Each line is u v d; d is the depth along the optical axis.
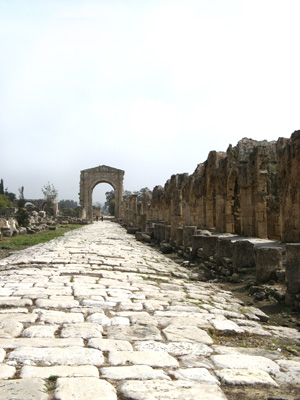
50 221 68.25
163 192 48.03
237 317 8.99
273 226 23.17
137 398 4.49
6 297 9.59
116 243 29.88
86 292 10.51
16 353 5.76
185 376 5.20
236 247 15.23
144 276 14.36
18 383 4.72
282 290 11.24
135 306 9.21
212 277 15.88
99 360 5.63
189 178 35.03
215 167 28.53
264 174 21.81
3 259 19.50
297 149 17.08
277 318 9.57
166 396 4.56
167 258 22.56
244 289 13.08
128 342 6.51
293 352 6.66
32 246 26.97
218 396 4.62
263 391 4.95
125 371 5.26
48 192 101.81
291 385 5.16
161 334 7.11
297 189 17.17
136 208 58.78
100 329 7.21
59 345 6.20
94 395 4.50
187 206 35.25
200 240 20.09
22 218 51.12
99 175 114.69
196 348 6.39
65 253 20.62
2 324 7.27
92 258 18.69
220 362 5.82
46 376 5.01
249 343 7.11
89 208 114.06
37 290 10.53
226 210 26.84
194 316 8.50
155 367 5.48
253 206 22.77
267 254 12.62
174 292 11.47
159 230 31.89
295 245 10.30
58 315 8.05
